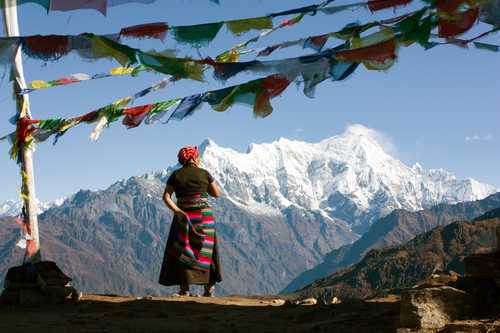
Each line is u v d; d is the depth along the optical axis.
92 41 7.78
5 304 11.45
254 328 7.56
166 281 9.12
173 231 9.14
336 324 7.27
